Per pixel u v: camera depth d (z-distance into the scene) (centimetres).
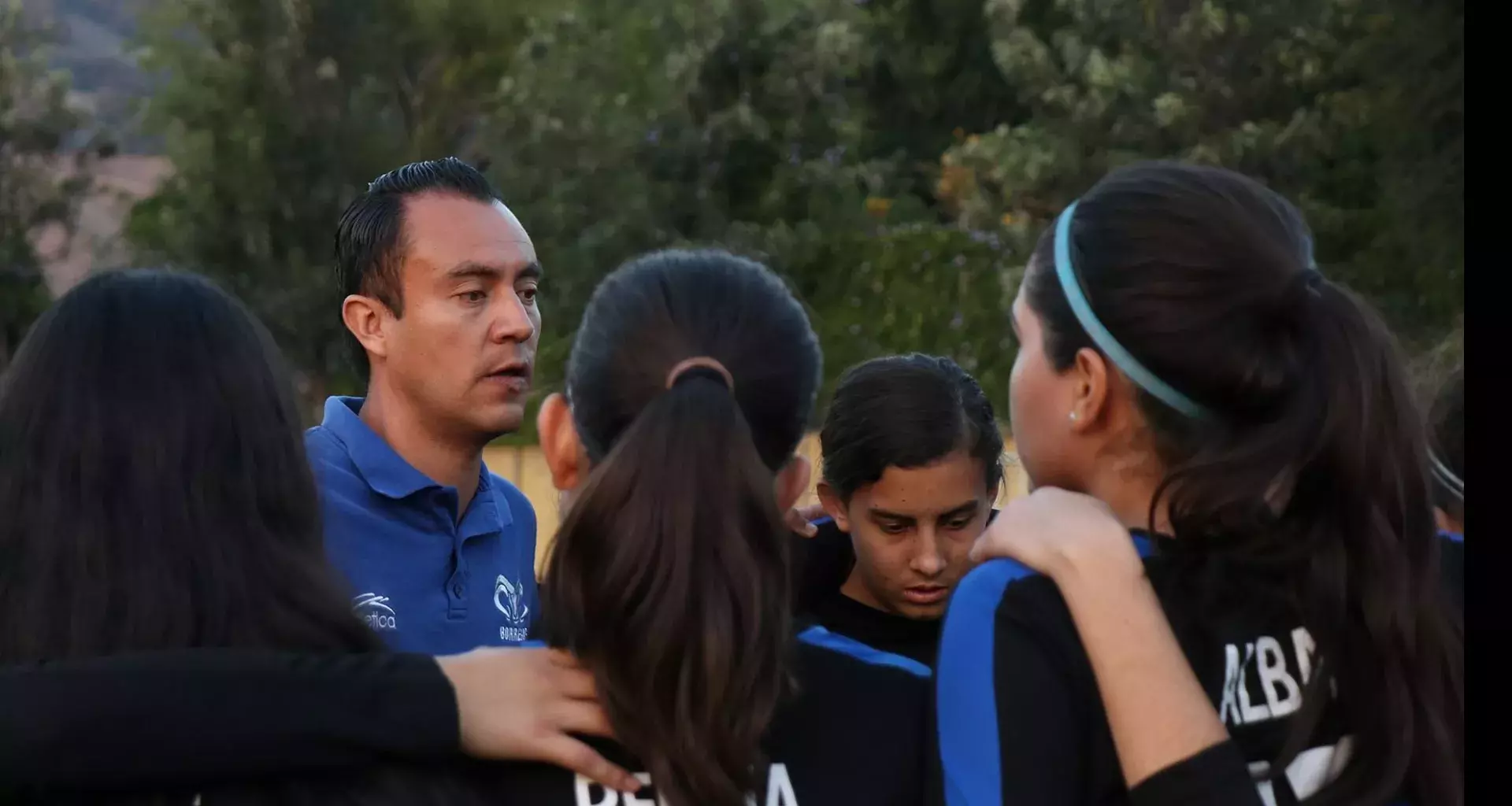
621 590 166
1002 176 1377
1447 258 1195
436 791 167
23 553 169
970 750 169
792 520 201
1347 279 1223
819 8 1516
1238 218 172
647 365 176
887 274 1310
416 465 287
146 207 1664
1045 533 175
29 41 1791
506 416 286
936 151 2067
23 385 174
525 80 1473
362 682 167
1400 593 168
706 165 1412
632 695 165
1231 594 171
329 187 1535
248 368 180
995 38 1584
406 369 282
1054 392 182
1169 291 170
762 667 167
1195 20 1325
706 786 162
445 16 1641
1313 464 168
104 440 170
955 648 174
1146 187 178
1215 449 170
